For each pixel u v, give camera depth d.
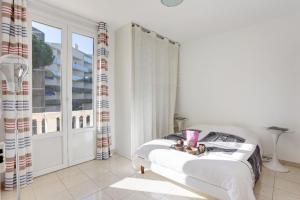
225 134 2.89
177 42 4.25
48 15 2.58
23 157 2.20
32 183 2.33
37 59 2.52
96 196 2.05
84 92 3.10
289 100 2.91
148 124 3.51
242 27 3.34
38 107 2.53
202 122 3.96
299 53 2.81
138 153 2.47
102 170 2.75
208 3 2.49
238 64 3.42
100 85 3.16
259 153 2.52
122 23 3.21
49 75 2.65
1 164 2.04
